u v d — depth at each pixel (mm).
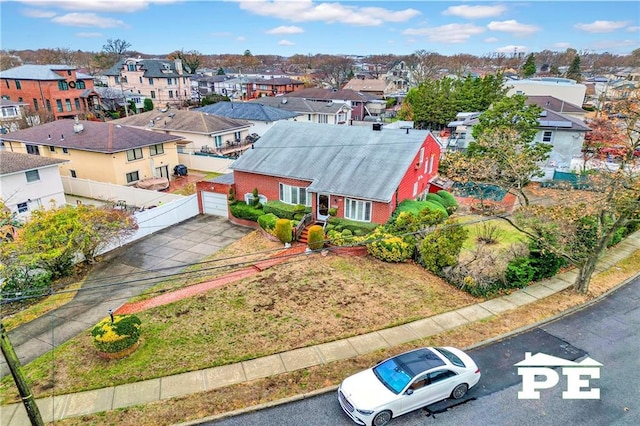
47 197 28594
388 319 15961
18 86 60656
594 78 112188
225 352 14031
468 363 12422
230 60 189500
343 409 11391
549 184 35344
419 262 20500
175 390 12336
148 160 36469
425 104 59281
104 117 62562
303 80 108938
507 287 18422
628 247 23672
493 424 11156
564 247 18109
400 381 11414
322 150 26422
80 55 146750
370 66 178500
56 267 19953
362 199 22375
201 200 29250
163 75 80562
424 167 27594
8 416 11492
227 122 46156
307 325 15523
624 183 16438
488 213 28109
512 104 33875
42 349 14758
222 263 21438
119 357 13812
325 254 21641
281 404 11867
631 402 11930
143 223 25219
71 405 11781
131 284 19406
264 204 26516
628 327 15734
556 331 15422
